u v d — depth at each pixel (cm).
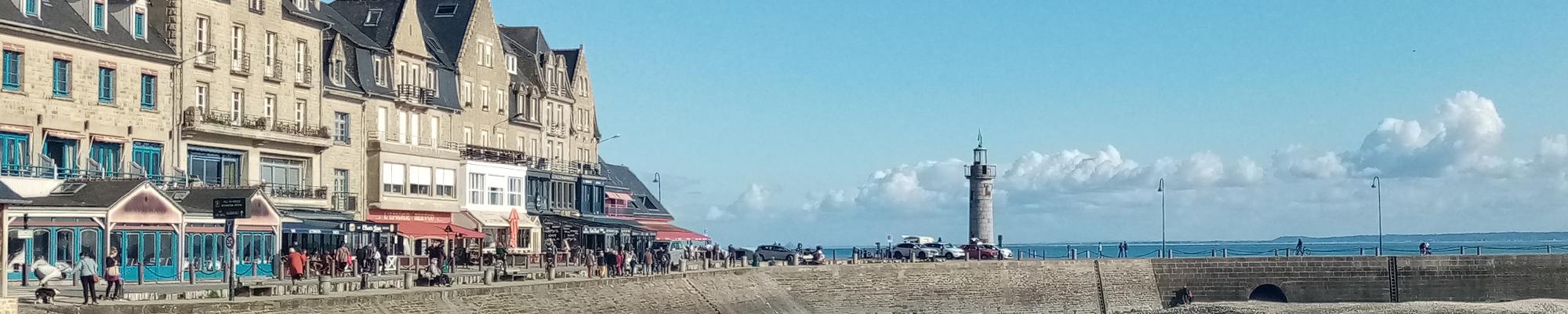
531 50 10925
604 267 7969
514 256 7912
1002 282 10688
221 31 7069
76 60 6216
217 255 6238
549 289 6856
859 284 10106
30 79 5972
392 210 8350
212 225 6194
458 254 8131
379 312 5644
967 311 10506
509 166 9631
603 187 11712
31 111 5972
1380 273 10875
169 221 5916
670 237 11550
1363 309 9981
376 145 8244
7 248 4966
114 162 6425
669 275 8194
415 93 8681
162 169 6681
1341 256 10919
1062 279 10881
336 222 7544
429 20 9575
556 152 11000
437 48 9288
